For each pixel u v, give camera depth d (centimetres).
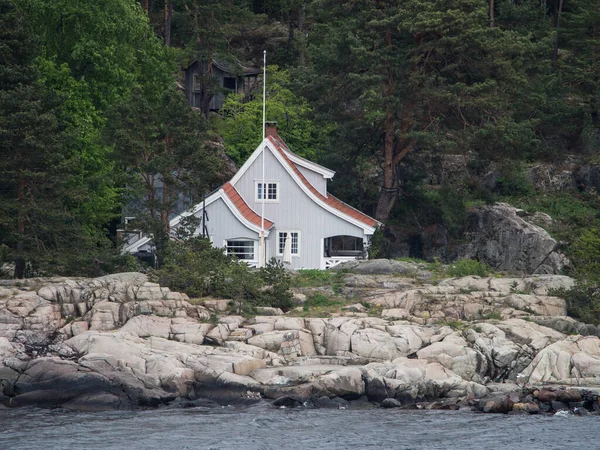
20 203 12900
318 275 14062
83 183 14775
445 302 12638
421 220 18162
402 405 10169
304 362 11069
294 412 9744
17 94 12962
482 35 16262
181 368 10331
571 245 15938
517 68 17600
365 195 18275
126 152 13812
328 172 16250
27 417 9375
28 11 15688
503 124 16225
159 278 12769
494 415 9744
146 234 14025
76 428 8931
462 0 16625
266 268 13075
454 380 10512
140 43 17550
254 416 9506
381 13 16762
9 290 11831
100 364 10312
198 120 14162
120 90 16300
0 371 10169
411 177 17988
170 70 18600
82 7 15762
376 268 14388
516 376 11006
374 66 16275
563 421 9475
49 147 12888
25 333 11044
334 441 8588
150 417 9419
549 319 12019
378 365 10644
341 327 11600
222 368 10419
